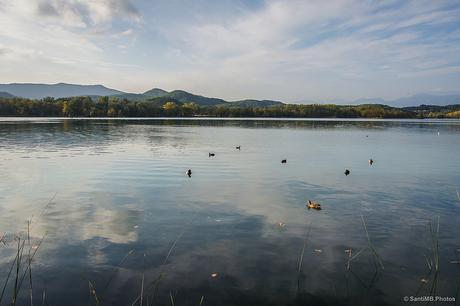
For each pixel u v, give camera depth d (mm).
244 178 23750
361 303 8672
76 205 16688
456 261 10875
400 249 11766
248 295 8961
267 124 122562
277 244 12094
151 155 35562
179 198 18109
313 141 56156
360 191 20078
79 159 32062
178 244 12047
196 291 9133
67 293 9016
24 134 60781
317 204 16438
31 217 14797
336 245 12062
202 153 37812
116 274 9977
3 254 11164
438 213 15805
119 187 20562
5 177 23344
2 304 8492
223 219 14734
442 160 34125
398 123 144625
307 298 8859
